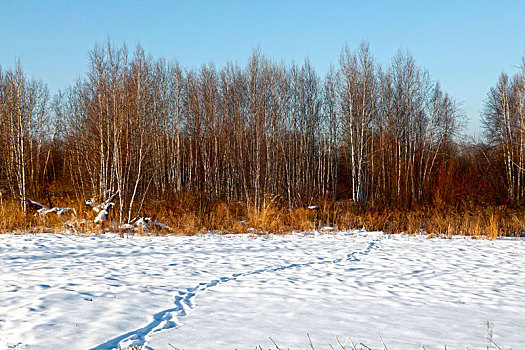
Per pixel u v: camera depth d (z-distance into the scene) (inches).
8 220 775.7
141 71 1009.5
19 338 213.0
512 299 306.3
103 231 718.5
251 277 386.0
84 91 913.5
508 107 1162.6
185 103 1227.2
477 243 629.0
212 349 199.2
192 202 936.3
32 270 398.6
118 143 780.6
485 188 1119.6
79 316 252.2
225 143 1066.1
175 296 307.4
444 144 1322.6
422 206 1043.3
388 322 247.0
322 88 1456.7
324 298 307.0
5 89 970.1
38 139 1488.7
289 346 203.6
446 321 249.8
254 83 1051.3
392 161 1229.1
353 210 951.6
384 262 470.6
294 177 1248.8
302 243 621.3
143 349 198.5
